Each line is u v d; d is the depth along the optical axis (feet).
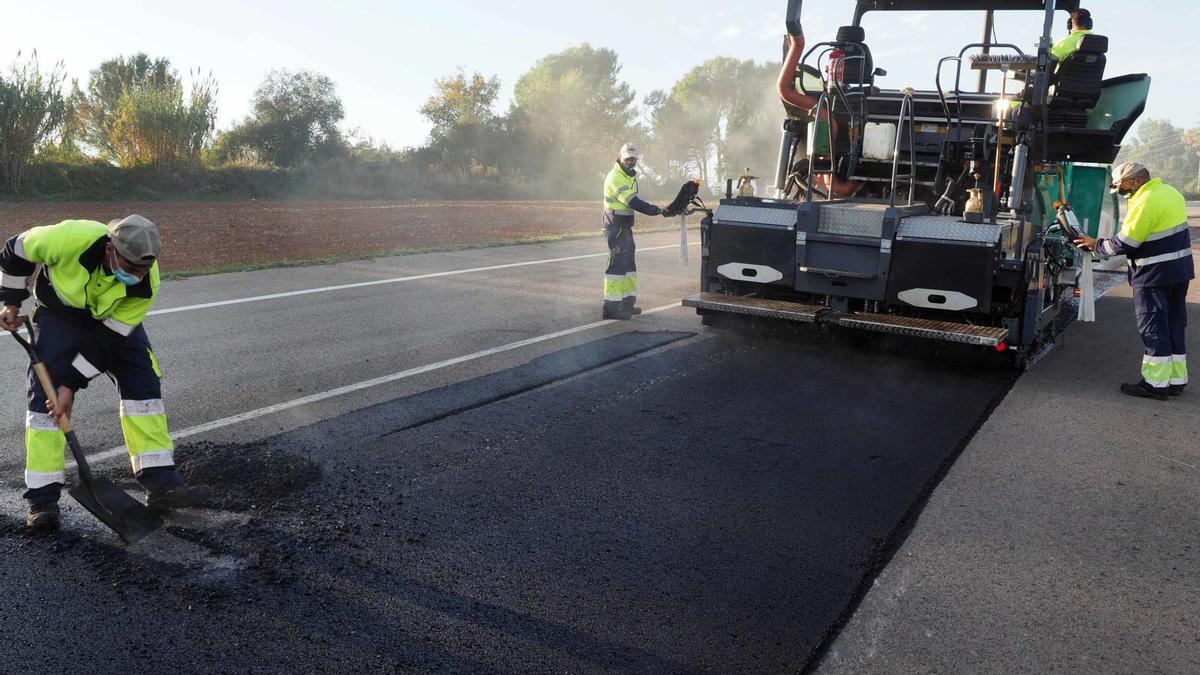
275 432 15.07
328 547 11.03
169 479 11.93
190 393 17.13
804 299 23.50
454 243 47.62
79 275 10.83
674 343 23.29
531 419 16.38
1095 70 22.56
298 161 117.91
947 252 20.24
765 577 10.66
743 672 8.71
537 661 8.78
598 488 13.24
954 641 9.32
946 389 19.65
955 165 24.91
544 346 22.31
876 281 21.13
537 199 124.47
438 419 16.15
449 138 147.54
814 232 21.65
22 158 72.02
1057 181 26.02
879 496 13.29
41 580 10.01
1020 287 20.12
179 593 9.84
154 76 91.91
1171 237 18.52
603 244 49.11
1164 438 16.22
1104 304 32.86
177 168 86.99
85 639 8.88
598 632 9.34
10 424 14.97
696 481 13.66
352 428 15.44
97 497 11.07
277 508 12.09
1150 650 9.23
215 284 30.37
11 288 11.03
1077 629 9.61
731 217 22.89
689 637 9.30
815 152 26.63
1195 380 20.86
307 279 32.22
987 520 12.41
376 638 9.09
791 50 25.17
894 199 23.27
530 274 35.42
